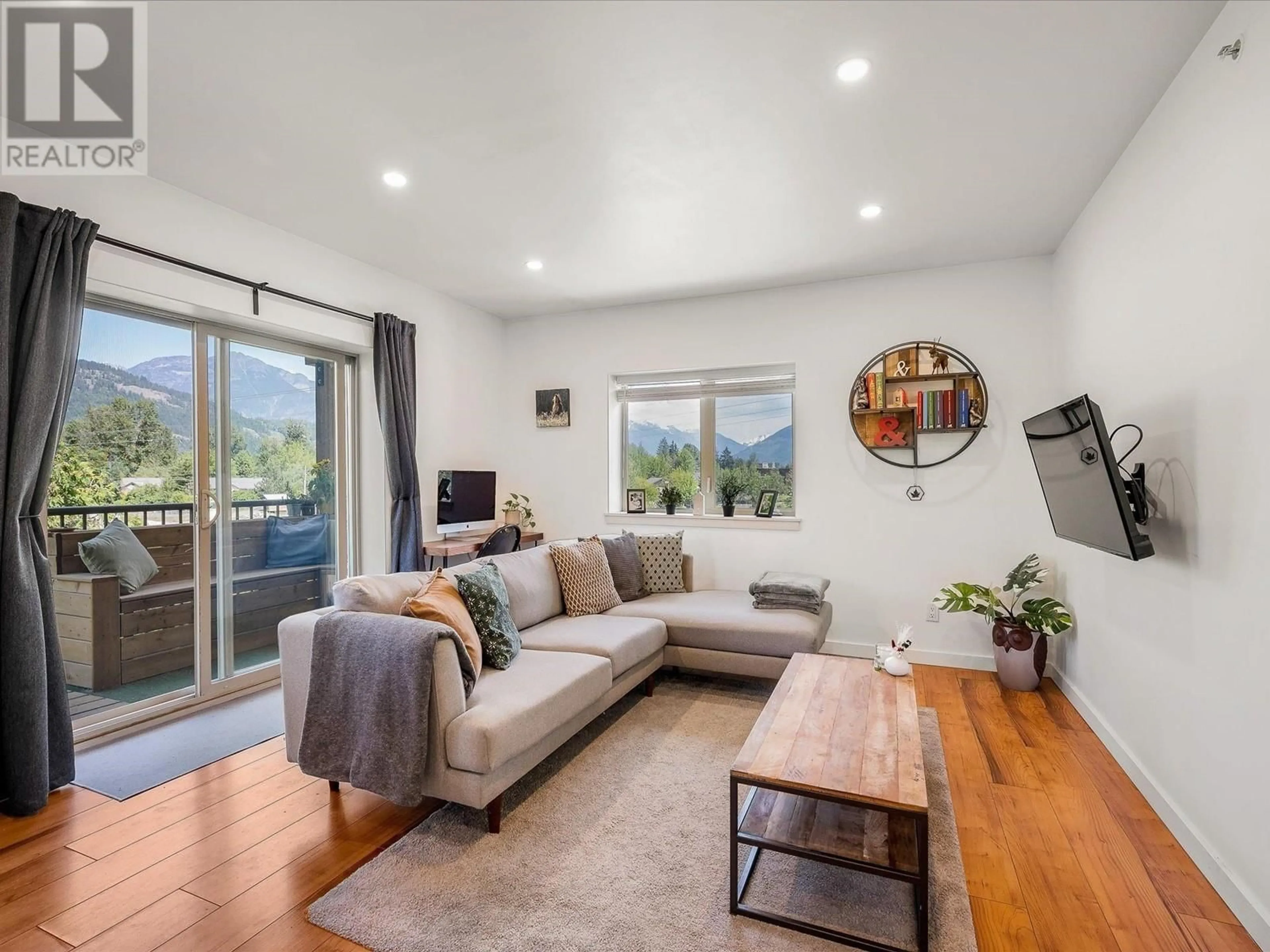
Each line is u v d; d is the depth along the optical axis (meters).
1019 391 3.91
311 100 2.26
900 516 4.18
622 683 3.11
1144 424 2.44
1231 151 1.81
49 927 1.71
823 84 2.18
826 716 2.21
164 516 3.21
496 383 5.26
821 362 4.38
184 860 2.01
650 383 5.03
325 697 2.25
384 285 4.16
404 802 2.05
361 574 4.28
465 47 1.98
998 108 2.33
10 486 2.30
